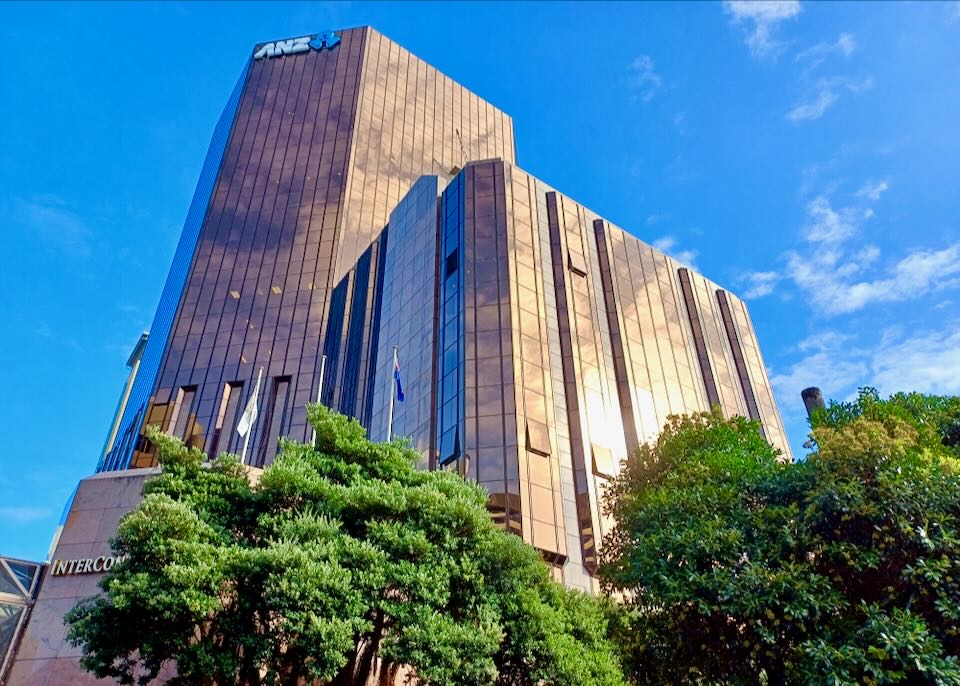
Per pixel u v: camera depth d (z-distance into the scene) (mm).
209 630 17438
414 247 60688
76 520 25594
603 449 45500
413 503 19422
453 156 100188
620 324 54469
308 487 19562
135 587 15555
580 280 54719
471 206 54844
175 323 77812
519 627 19344
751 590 15914
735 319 67375
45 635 22609
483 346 46531
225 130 100812
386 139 95062
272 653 16797
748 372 63469
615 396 50031
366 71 100188
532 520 38812
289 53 104625
